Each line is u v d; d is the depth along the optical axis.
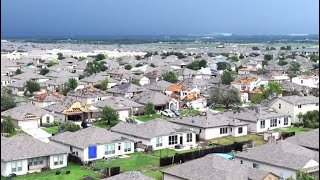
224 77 169.12
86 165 72.44
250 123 100.44
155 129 84.81
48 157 70.19
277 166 63.00
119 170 66.69
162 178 62.91
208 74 199.00
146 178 54.72
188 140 87.81
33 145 70.25
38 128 100.44
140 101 124.19
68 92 142.62
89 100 127.38
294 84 152.62
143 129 85.62
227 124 96.00
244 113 104.12
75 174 67.56
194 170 58.50
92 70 197.75
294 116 108.94
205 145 87.31
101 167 71.12
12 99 115.38
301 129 103.81
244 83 154.38
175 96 138.75
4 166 66.25
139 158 77.00
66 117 107.25
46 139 88.56
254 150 68.50
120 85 148.50
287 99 110.31
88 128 80.56
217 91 132.12
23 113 100.56
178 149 84.00
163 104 123.44
